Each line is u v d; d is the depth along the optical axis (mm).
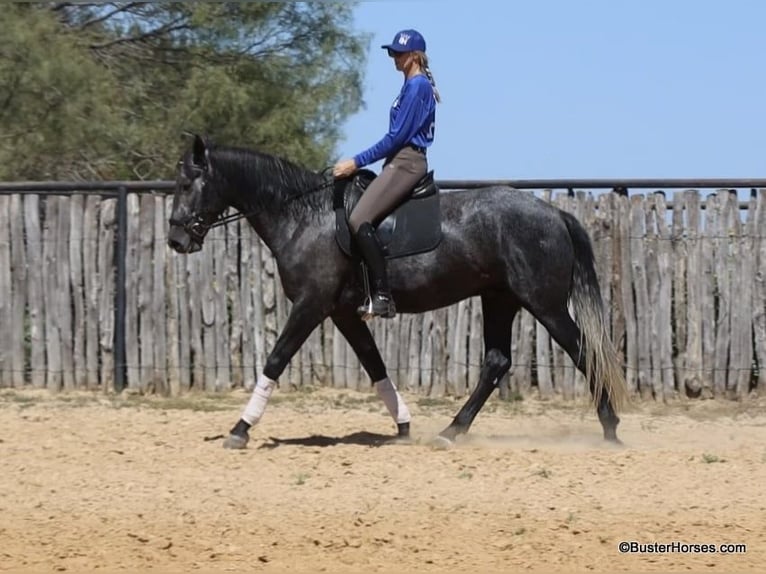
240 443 12516
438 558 8594
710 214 16266
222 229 16578
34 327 16688
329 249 12359
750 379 16328
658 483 10734
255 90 23844
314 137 24672
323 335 16750
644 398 16312
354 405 15992
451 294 12516
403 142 12203
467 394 16453
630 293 16266
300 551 8766
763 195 16203
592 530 9234
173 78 24688
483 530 9227
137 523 9445
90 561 8570
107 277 16656
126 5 24625
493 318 12984
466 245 12312
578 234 12555
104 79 21969
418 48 12344
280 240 12539
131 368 16688
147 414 15164
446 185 16312
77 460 11852
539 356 16469
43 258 16688
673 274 16297
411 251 12273
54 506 9953
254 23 24172
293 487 10562
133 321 16656
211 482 10789
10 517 9641
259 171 12531
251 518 9555
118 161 22750
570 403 16328
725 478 10945
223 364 16656
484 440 13477
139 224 16625
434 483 10719
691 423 15133
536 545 8867
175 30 24781
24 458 11969
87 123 21281
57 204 16672
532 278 12281
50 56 20500
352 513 9672
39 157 21672
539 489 10492
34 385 16750
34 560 8594
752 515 9664
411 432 14109
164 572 8344
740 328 16250
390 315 12281
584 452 12320
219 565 8469
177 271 16609
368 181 12641
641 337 16297
